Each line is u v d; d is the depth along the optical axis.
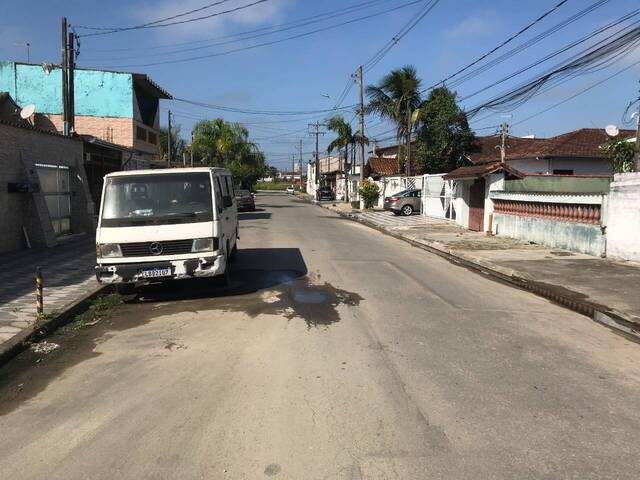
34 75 26.12
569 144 30.42
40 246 14.43
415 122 33.44
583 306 8.30
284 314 7.57
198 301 8.52
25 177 14.02
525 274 10.77
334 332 6.62
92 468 3.50
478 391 4.75
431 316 7.53
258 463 3.51
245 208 35.72
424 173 35.56
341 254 14.14
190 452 3.68
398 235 20.16
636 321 7.35
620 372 5.37
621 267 11.57
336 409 4.34
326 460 3.54
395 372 5.21
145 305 8.37
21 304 7.92
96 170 21.78
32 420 4.28
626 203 12.32
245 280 10.23
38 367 5.60
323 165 97.56
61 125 26.31
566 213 14.69
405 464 3.49
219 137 43.47
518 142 38.09
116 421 4.20
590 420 4.19
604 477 3.37
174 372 5.27
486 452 3.66
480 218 20.77
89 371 5.41
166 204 8.66
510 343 6.29
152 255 8.30
